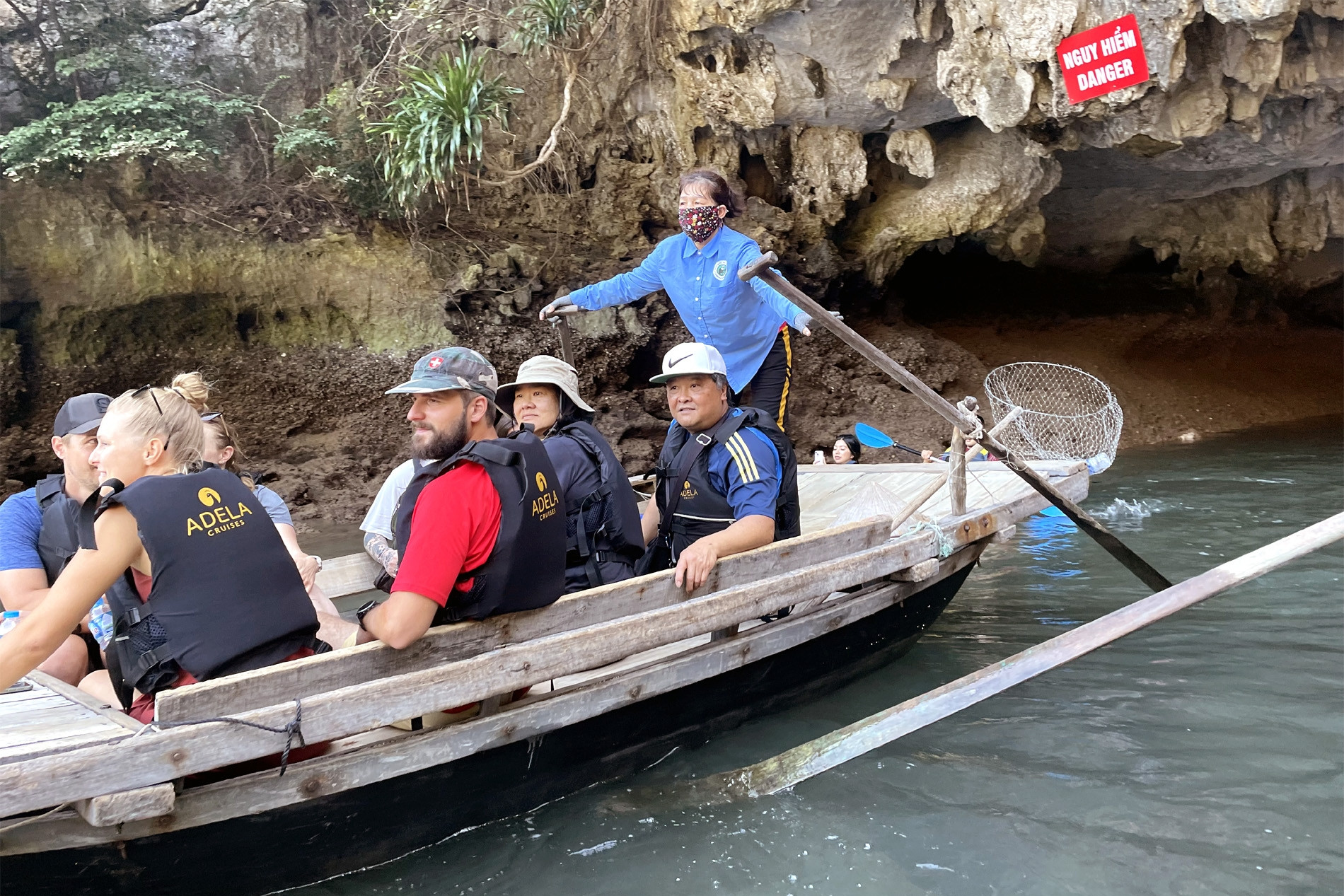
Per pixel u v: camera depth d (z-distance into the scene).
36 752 2.19
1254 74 8.39
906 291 15.80
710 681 3.47
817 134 11.27
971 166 11.78
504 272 10.93
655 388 11.52
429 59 10.90
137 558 2.41
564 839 2.97
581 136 11.59
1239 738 3.54
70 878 2.32
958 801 3.18
